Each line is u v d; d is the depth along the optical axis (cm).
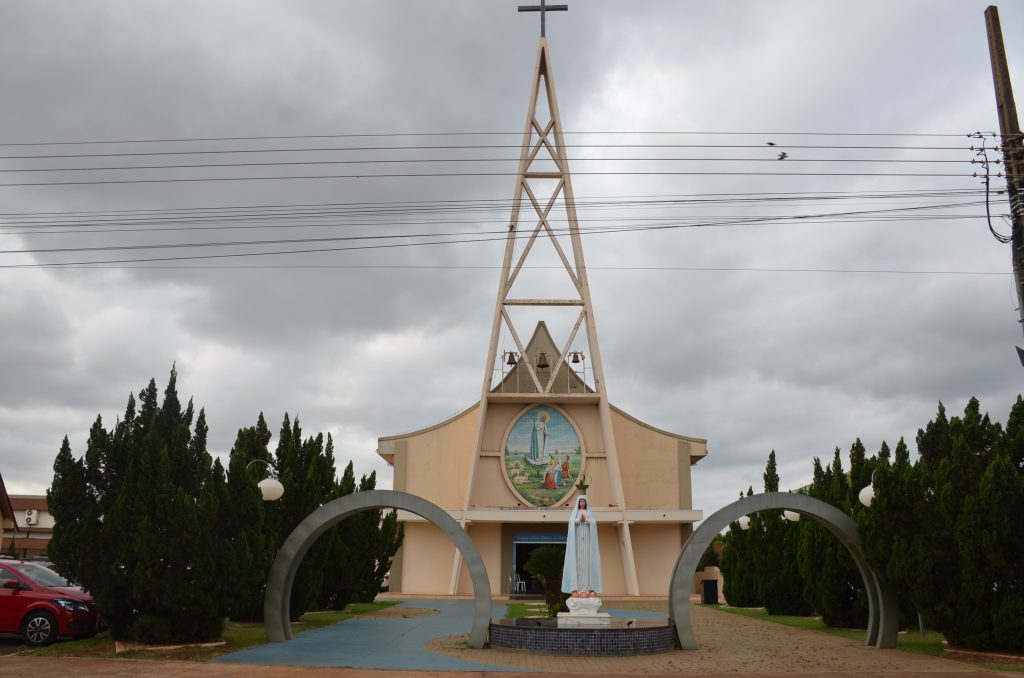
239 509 1997
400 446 4938
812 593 2669
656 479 4866
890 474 1950
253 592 2162
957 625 1839
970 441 2052
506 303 4741
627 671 1620
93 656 1694
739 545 3684
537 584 4600
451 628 2427
